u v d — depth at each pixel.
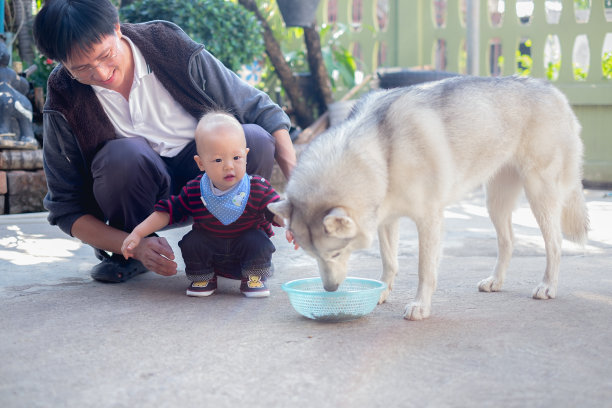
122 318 2.71
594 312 2.74
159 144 3.42
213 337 2.43
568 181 3.33
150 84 3.33
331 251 2.55
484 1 8.86
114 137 3.36
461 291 3.23
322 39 9.75
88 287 3.33
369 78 9.06
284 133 3.55
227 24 7.27
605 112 8.23
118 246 3.25
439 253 2.81
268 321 2.67
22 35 8.35
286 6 7.79
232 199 3.01
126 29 3.23
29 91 6.79
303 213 2.55
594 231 5.00
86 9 2.79
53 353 2.25
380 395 1.84
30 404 1.81
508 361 2.12
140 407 1.78
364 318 2.72
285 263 4.01
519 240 4.68
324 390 1.88
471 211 6.42
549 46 10.70
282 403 1.79
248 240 3.08
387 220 2.92
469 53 8.08
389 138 2.73
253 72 8.75
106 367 2.10
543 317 2.67
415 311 2.68
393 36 9.42
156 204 3.09
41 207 6.09
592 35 8.38
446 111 2.97
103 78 2.97
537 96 3.28
